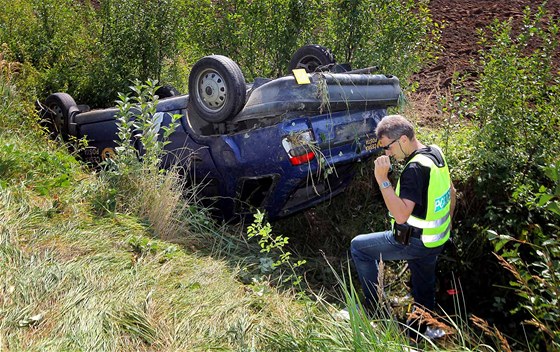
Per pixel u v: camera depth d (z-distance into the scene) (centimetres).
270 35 732
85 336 335
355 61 714
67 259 411
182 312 381
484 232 545
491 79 607
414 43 721
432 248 432
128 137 544
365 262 455
